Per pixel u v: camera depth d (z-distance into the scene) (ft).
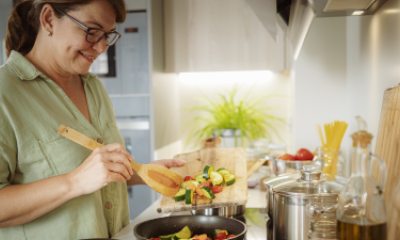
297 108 8.09
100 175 3.41
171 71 9.32
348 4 4.47
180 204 4.21
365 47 5.93
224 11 9.12
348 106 7.80
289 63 8.98
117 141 4.57
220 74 10.11
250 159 7.26
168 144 9.61
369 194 2.72
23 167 3.71
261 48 9.06
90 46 3.78
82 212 3.89
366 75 5.87
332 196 3.22
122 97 8.60
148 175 3.96
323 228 3.22
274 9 4.69
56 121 3.83
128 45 8.50
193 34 9.23
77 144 3.89
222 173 4.87
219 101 10.14
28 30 4.02
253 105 9.99
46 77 3.91
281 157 5.63
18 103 3.66
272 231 3.86
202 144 6.29
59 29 3.70
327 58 7.95
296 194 3.30
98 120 4.43
